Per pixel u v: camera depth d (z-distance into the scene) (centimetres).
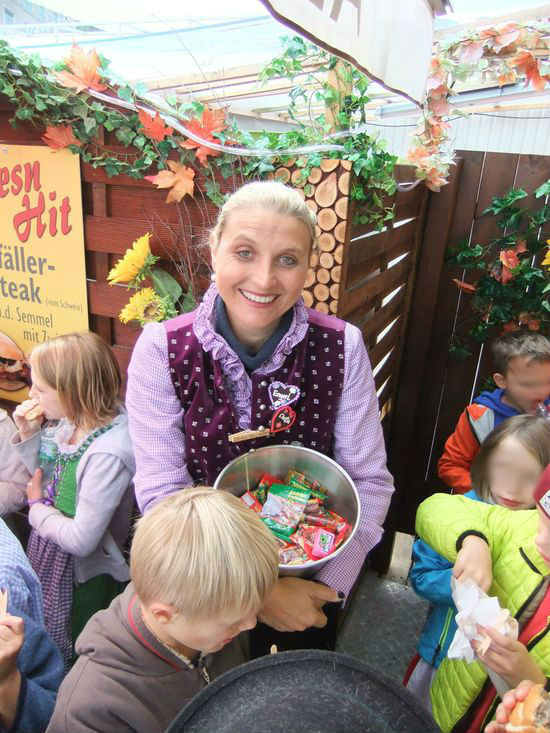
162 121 129
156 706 83
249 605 77
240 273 90
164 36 171
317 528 97
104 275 160
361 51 100
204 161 130
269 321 95
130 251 138
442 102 188
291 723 48
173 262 148
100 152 144
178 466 106
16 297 175
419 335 241
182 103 133
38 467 162
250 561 76
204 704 51
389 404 244
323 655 54
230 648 111
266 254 88
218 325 100
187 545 74
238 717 49
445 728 116
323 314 109
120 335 166
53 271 164
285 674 53
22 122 153
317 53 123
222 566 74
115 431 145
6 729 82
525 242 218
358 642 223
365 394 108
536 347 182
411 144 196
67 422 153
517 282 222
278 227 87
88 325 167
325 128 124
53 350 142
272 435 106
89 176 150
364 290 150
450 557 111
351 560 102
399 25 122
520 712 68
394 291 203
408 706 50
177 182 134
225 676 53
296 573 96
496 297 227
